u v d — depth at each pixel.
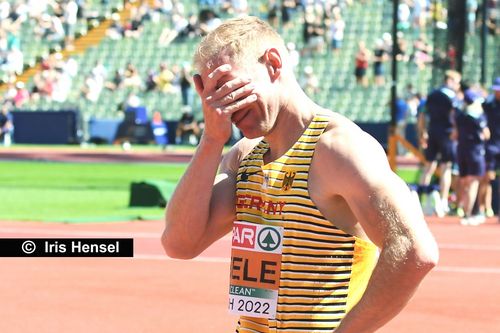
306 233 7.23
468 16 45.97
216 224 8.05
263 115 7.30
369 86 82.69
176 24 95.38
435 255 6.77
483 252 27.75
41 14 101.06
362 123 76.12
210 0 94.69
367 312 6.80
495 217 40.06
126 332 17.03
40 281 21.69
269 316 7.35
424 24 82.00
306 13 87.00
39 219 34.22
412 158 73.94
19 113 90.25
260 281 7.41
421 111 42.41
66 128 89.19
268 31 7.31
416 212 6.87
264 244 7.41
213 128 7.45
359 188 6.94
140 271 23.09
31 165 67.00
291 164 7.31
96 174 59.88
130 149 83.56
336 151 7.10
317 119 7.33
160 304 19.36
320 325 7.22
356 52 86.19
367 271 7.36
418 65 80.81
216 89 7.30
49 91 94.44
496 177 42.31
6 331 17.00
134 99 87.69
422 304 19.62
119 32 97.56
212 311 18.81
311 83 83.44
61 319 17.97
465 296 20.61
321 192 7.19
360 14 87.88
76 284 21.38
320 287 7.23
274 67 7.30
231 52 7.20
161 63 91.75
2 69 98.06
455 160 39.25
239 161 8.05
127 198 44.88
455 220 37.88
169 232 8.02
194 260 24.80
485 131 36.16
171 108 90.56
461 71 42.22
